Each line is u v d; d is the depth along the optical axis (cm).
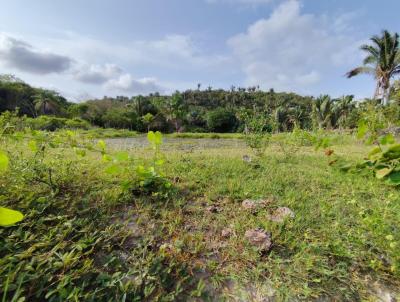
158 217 161
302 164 315
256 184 219
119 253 124
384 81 1709
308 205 182
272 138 396
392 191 213
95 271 109
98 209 159
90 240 126
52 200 157
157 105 3938
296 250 132
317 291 109
